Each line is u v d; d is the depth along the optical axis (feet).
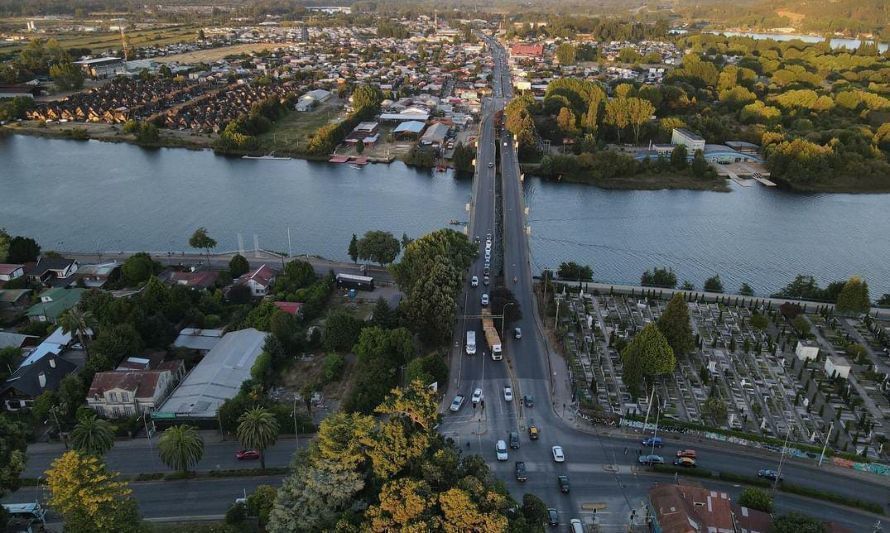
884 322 572.51
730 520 316.40
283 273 629.51
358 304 597.52
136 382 431.02
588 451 391.45
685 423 408.26
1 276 612.29
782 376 485.97
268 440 366.84
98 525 276.41
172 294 547.49
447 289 505.66
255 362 465.88
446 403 433.07
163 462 372.79
